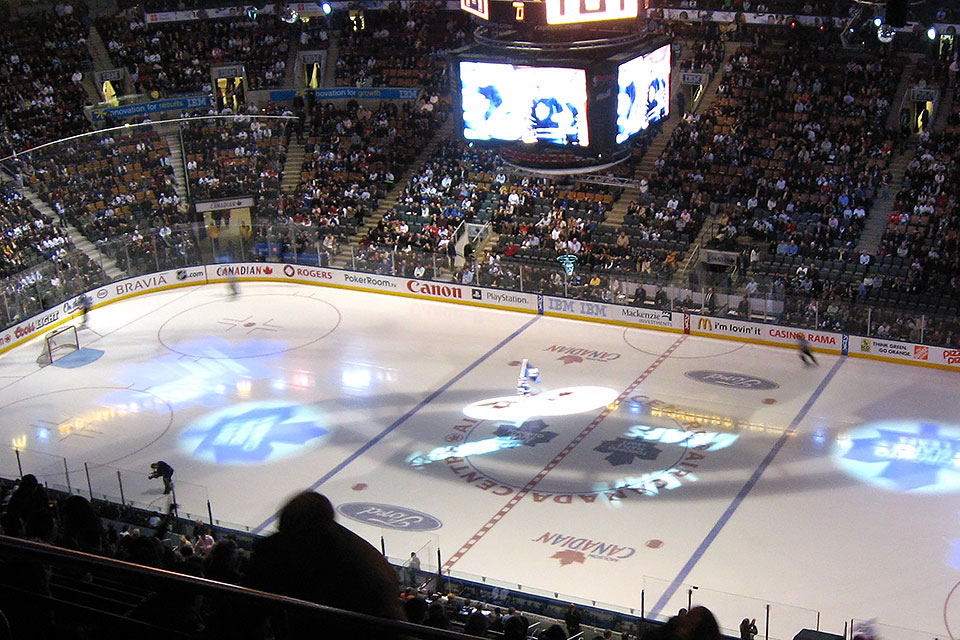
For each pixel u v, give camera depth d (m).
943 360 39.03
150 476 31.61
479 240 49.72
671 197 48.16
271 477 33.91
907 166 46.81
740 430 35.59
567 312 45.72
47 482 32.56
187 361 43.03
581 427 36.34
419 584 26.08
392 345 43.88
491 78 30.55
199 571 11.20
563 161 30.42
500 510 31.61
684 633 5.21
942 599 26.62
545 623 24.66
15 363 43.28
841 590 27.14
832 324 40.78
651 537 29.88
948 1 49.31
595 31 31.53
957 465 32.75
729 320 42.50
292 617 5.46
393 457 35.00
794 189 46.91
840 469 32.91
